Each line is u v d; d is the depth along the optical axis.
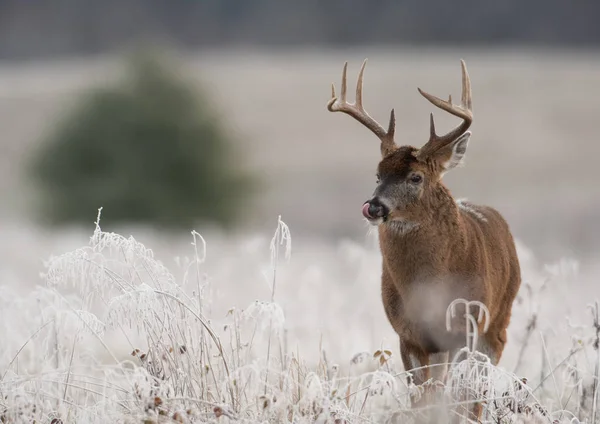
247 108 89.44
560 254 33.75
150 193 45.28
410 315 10.06
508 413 8.51
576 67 108.25
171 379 8.84
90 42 195.62
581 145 75.19
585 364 10.45
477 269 10.08
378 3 198.12
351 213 57.34
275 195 61.34
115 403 8.48
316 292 15.98
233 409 8.24
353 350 12.76
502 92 92.38
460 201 11.38
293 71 109.06
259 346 10.97
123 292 8.77
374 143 78.12
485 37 182.12
